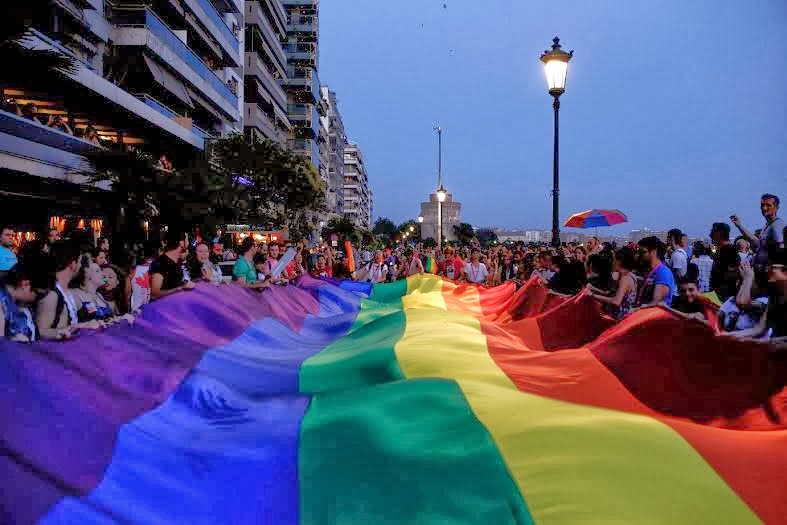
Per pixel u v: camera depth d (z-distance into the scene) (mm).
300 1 93812
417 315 7863
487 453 3277
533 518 2812
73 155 21766
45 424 3002
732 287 9109
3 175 19609
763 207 8102
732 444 3271
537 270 14312
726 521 2764
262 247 15336
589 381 4871
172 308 6398
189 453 3424
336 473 3271
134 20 33500
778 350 4363
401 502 3049
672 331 4930
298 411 4203
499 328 7684
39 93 24406
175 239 7461
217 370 5461
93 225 25094
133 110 27828
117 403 3666
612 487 2936
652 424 3512
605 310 8695
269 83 70188
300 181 44500
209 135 46406
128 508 2791
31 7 10672
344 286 13281
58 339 4445
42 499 2523
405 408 3953
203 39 45906
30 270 4801
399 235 121062
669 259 12078
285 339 7648
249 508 3072
